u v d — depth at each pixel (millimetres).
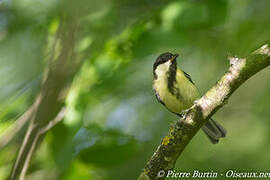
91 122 9195
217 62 11172
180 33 8547
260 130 12523
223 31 10078
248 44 9953
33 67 6391
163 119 12172
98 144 8672
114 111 10969
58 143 7539
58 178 8750
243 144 12398
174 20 8523
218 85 6078
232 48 10008
